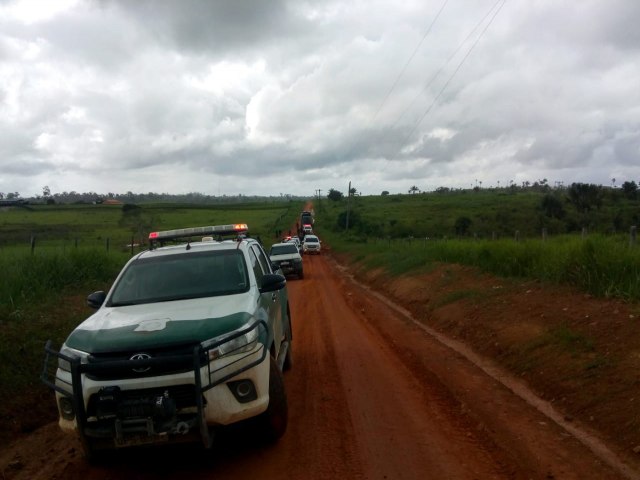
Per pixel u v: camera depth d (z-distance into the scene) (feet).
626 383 20.42
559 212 146.82
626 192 179.32
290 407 22.74
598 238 37.19
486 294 41.70
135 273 22.03
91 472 17.51
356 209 314.96
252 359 16.85
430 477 15.78
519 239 59.36
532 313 32.71
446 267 60.75
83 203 352.28
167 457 18.28
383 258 89.92
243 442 19.12
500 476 15.71
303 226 214.28
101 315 19.25
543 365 25.48
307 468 16.76
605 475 15.52
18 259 47.91
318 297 63.82
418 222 200.03
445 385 25.07
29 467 18.31
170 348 16.22
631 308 27.37
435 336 37.76
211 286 21.12
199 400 15.60
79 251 56.03
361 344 35.42
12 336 28.96
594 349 24.31
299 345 36.09
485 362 29.53
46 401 24.64
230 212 336.70
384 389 24.85
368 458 17.30
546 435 18.65
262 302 20.51
